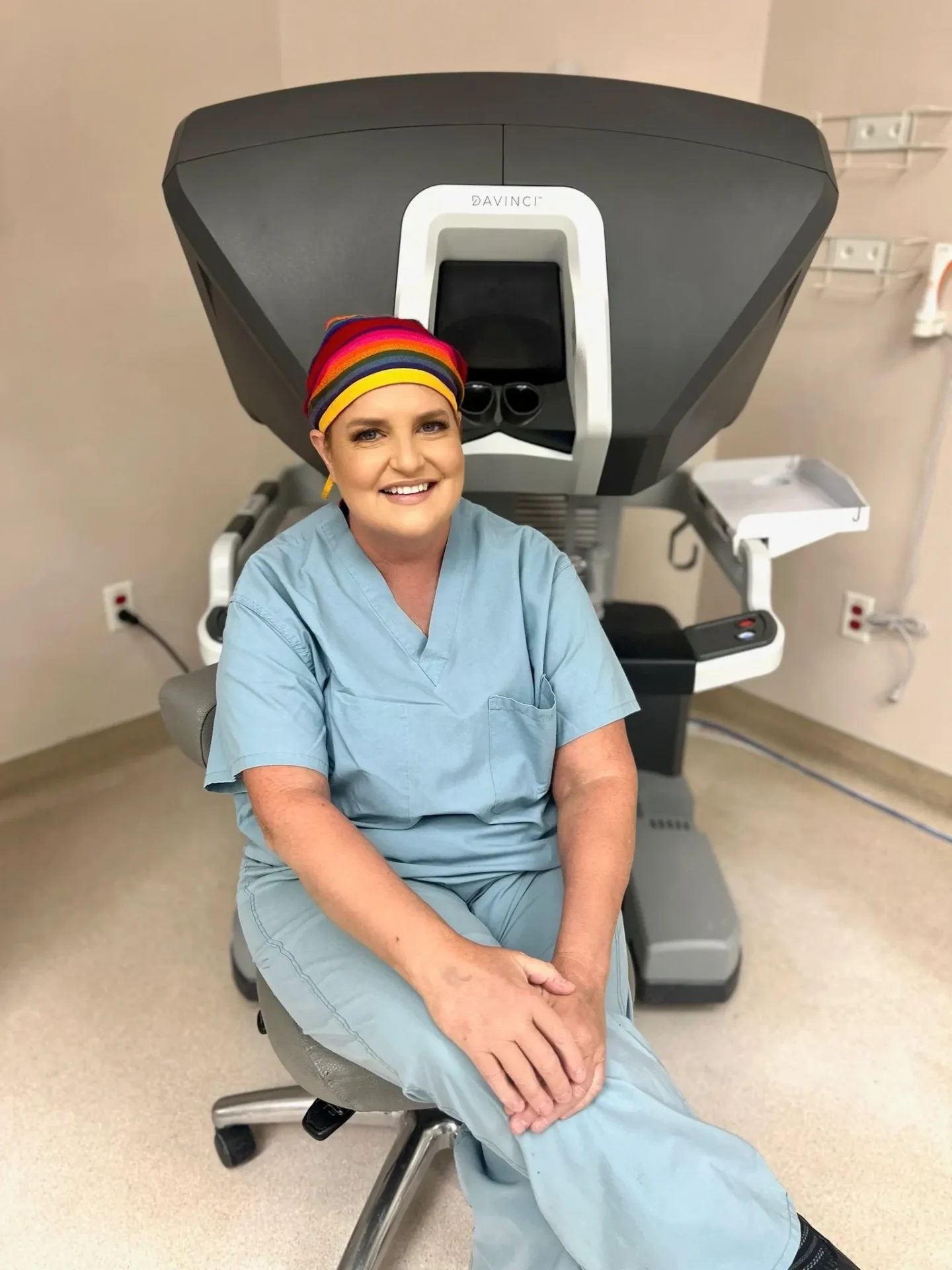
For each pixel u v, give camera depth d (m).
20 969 1.55
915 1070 1.38
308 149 1.09
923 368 1.81
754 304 1.12
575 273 1.10
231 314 1.13
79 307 1.85
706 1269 0.77
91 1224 1.16
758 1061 1.39
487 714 0.98
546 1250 0.86
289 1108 1.19
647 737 1.66
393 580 0.99
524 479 1.24
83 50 1.75
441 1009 0.79
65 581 1.97
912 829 1.92
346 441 0.89
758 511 1.36
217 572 1.29
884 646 2.00
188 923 1.65
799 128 1.14
